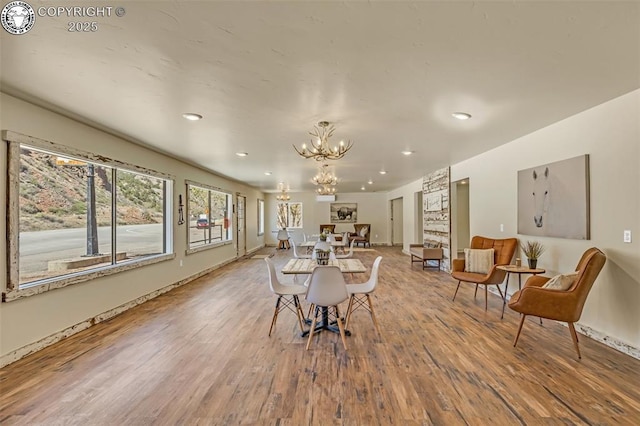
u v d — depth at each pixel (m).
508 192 4.87
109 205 4.45
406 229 11.02
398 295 5.33
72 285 3.61
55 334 3.38
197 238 7.28
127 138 4.46
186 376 2.69
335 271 3.18
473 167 6.00
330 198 13.85
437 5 1.69
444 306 4.69
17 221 2.96
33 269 3.29
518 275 4.79
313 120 3.65
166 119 3.60
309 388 2.49
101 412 2.20
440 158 6.11
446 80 2.62
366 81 2.63
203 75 2.52
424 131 4.13
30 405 2.28
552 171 3.88
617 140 3.07
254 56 2.23
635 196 2.92
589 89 2.83
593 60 2.29
